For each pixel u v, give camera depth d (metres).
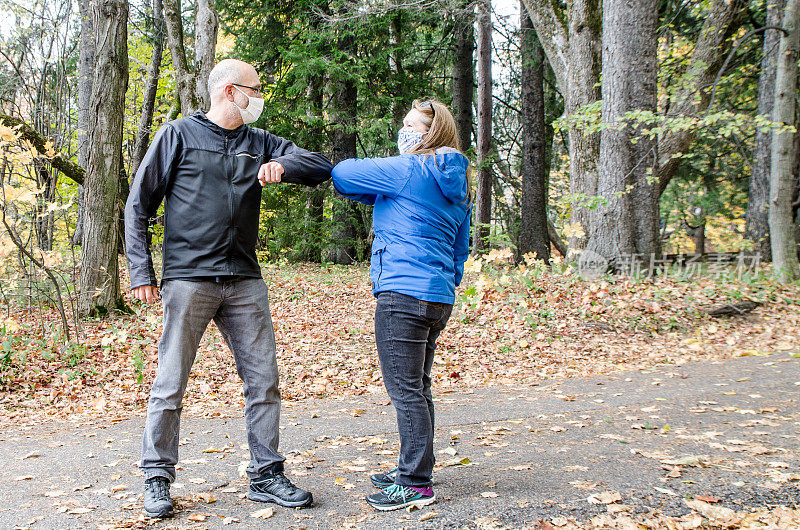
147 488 2.56
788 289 10.96
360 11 15.91
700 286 10.55
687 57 12.56
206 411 5.29
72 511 2.62
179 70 10.94
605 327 8.59
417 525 2.38
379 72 17.44
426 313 2.52
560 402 5.16
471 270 7.74
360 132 18.31
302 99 17.62
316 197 18.20
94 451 3.92
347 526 2.39
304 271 15.81
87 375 6.47
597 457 3.35
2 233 6.80
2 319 6.34
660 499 2.59
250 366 2.73
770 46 13.82
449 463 3.33
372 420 4.72
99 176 8.93
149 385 6.30
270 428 2.73
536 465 3.21
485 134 17.55
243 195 2.68
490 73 17.41
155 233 13.36
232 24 18.67
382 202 2.65
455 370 6.82
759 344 8.02
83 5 10.48
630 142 10.73
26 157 6.73
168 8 10.84
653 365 7.01
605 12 10.90
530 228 18.56
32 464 3.59
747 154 16.73
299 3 17.19
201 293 2.63
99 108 9.00
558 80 13.59
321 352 7.63
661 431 3.99
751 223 15.12
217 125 2.70
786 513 2.44
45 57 9.68
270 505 2.67
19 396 5.77
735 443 3.58
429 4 16.39
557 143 23.38
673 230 20.17
